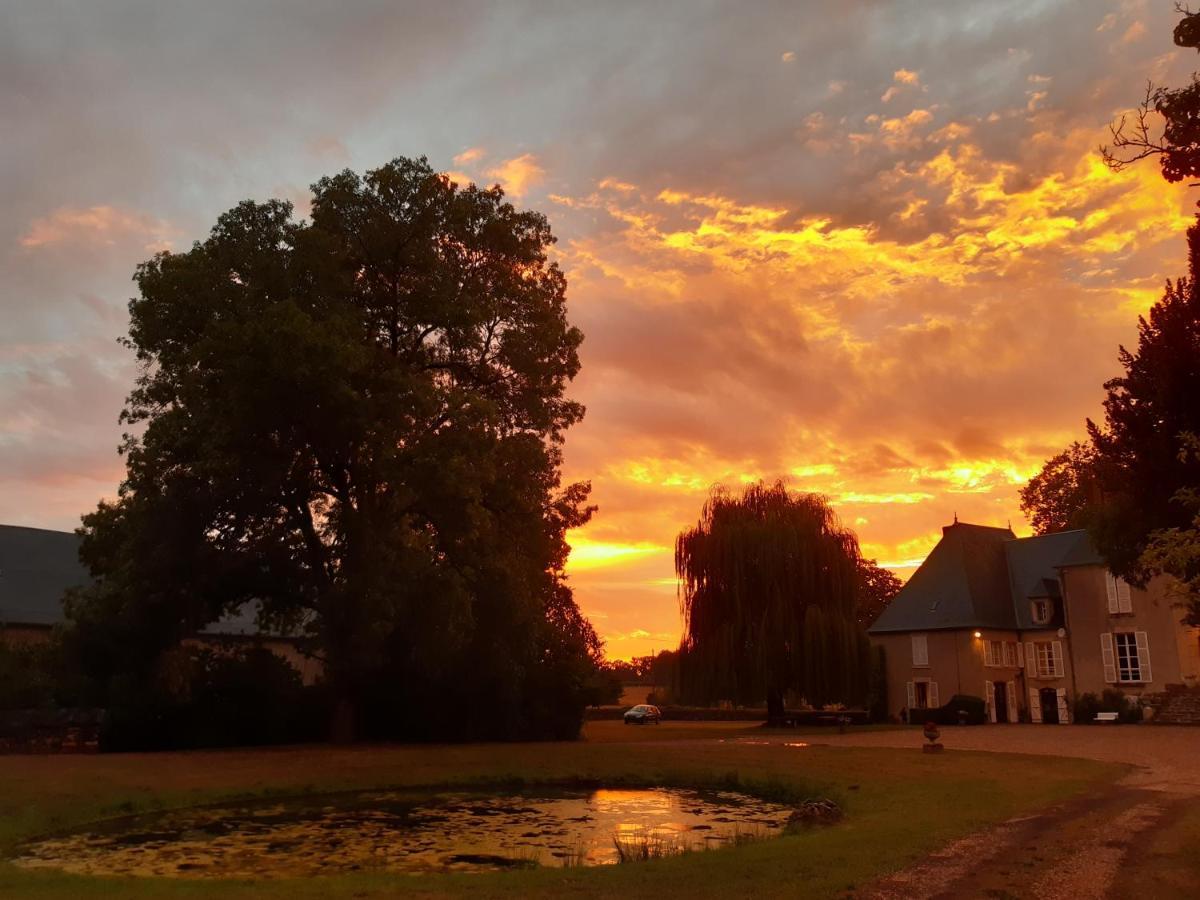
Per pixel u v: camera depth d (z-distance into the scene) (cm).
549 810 1755
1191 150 808
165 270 2656
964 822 1321
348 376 2541
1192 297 1426
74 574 4416
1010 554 5125
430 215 2866
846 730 3928
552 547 3141
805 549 4338
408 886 970
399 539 2672
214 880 1048
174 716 2891
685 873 1006
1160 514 1638
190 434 2631
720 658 4288
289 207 2823
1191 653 4053
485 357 3088
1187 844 1124
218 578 2770
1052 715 4559
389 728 3231
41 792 1714
